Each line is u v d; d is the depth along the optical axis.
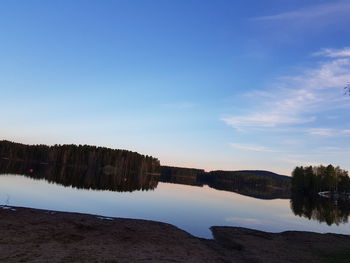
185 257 16.38
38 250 14.07
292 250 21.80
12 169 94.88
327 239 26.84
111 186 72.12
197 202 53.22
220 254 18.95
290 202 89.25
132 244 17.45
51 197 40.00
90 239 17.28
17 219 19.86
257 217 42.88
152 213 34.97
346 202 117.81
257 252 20.56
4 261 12.12
